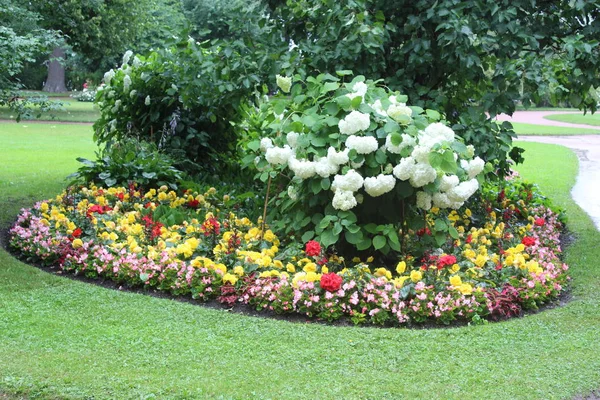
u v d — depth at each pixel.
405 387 3.35
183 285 4.80
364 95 5.15
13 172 10.49
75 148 14.81
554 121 34.69
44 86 42.88
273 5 6.93
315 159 5.00
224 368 3.55
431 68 6.70
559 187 11.20
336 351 3.82
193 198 7.05
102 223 5.93
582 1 6.07
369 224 4.96
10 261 5.48
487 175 6.71
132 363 3.58
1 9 7.62
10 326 4.09
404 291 4.45
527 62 6.16
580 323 4.42
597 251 6.55
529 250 5.70
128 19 24.06
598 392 3.39
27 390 3.26
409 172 4.73
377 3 6.53
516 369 3.61
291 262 5.04
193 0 30.09
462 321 4.46
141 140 8.97
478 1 6.09
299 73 6.27
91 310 4.43
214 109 8.27
